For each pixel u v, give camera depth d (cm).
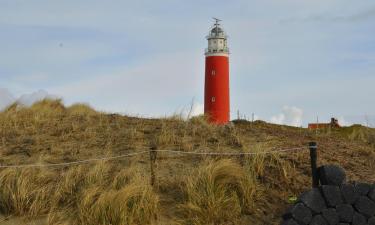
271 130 1275
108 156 1005
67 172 923
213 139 1113
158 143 1079
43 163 980
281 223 797
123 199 814
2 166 902
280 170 943
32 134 1180
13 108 1416
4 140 1127
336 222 802
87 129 1190
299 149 1048
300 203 796
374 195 816
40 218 830
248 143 1078
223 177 883
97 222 795
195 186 868
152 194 851
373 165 1025
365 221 811
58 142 1105
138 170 923
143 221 809
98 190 858
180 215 832
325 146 1117
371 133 1314
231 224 816
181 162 987
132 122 1288
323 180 827
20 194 853
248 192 863
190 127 1212
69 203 854
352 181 838
